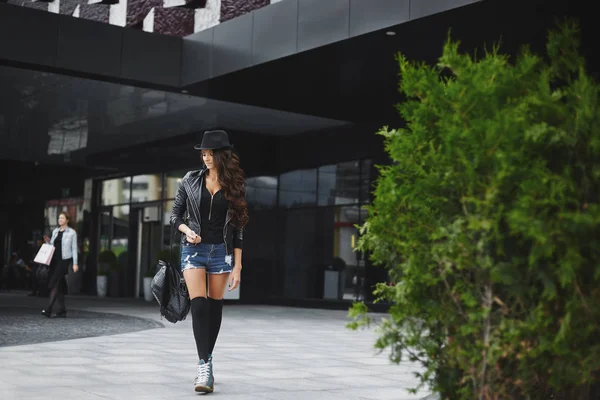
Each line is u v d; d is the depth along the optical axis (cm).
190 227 554
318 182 1930
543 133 303
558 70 349
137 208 2541
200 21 1622
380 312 1703
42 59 1367
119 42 1448
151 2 1681
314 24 1251
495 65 329
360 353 848
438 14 1054
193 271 548
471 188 305
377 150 1766
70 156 2558
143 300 2289
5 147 2441
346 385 593
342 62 1322
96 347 825
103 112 1805
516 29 1106
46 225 3034
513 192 304
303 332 1149
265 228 2017
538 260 298
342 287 1834
